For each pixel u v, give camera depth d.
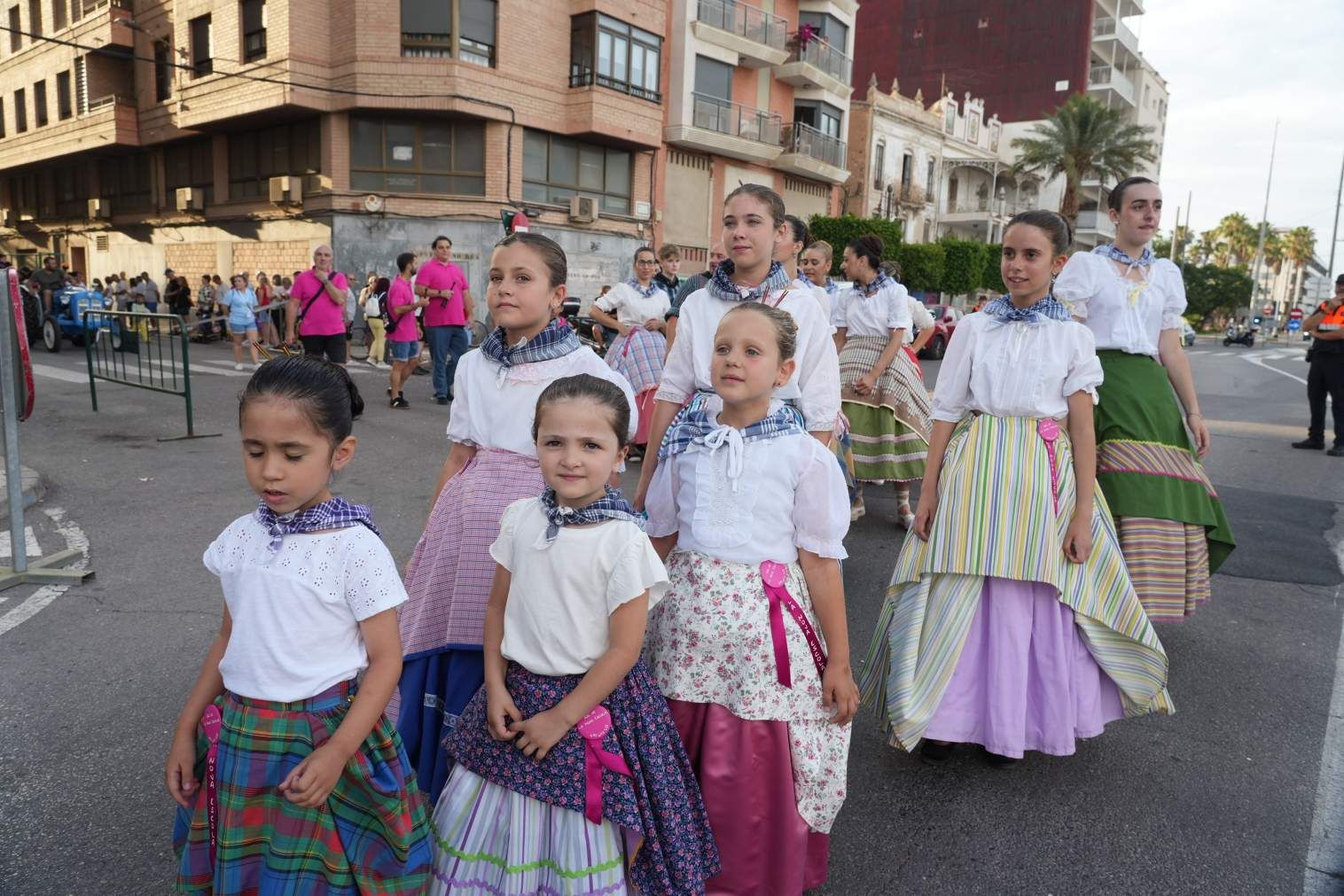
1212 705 3.70
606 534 1.99
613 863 1.94
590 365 2.56
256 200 22.62
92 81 25.91
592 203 22.73
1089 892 2.48
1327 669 4.08
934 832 2.75
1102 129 39.62
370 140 20.45
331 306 9.74
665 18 23.61
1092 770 3.16
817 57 29.53
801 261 6.13
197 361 15.12
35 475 6.24
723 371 2.21
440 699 2.40
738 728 2.19
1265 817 2.88
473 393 2.61
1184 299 3.82
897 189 37.59
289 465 1.80
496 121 20.72
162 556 4.98
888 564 5.39
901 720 2.90
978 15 50.78
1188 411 3.86
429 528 2.59
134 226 27.58
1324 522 6.68
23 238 33.69
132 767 2.92
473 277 21.00
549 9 21.39
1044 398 2.95
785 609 2.23
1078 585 2.91
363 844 1.88
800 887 2.22
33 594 4.39
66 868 2.43
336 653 1.85
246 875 1.84
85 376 12.30
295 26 19.50
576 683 2.01
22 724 3.17
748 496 2.22
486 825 2.00
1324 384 9.64
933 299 32.56
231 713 1.83
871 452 6.16
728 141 26.41
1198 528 3.66
